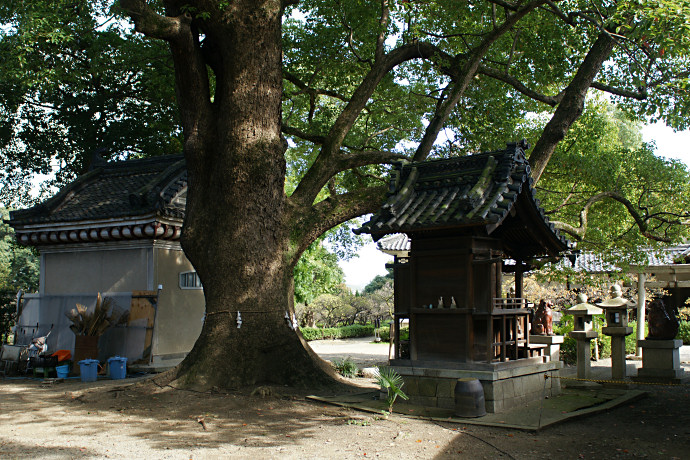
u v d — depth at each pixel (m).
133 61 16.84
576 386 11.10
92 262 15.21
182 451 6.27
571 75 15.50
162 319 14.27
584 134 14.41
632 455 6.10
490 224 7.81
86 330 13.62
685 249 18.42
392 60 13.02
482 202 8.11
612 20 10.14
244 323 10.23
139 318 13.80
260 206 10.60
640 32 9.31
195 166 10.86
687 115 10.52
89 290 15.12
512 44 14.27
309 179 11.88
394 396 8.35
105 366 13.65
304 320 33.50
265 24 10.54
